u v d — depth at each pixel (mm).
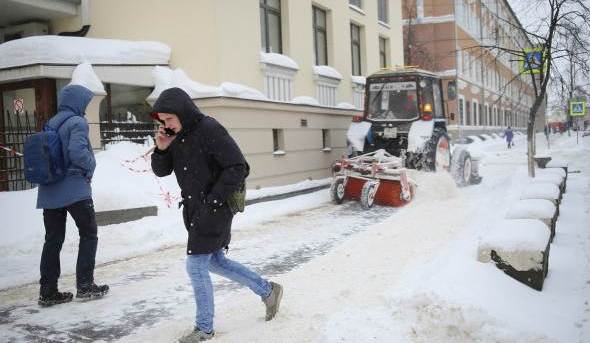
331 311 4375
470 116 41750
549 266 5148
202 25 11070
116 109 10891
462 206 9859
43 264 4922
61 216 5012
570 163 17859
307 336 3842
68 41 10234
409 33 32906
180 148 3855
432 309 3848
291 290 5074
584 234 6434
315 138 14086
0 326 4387
